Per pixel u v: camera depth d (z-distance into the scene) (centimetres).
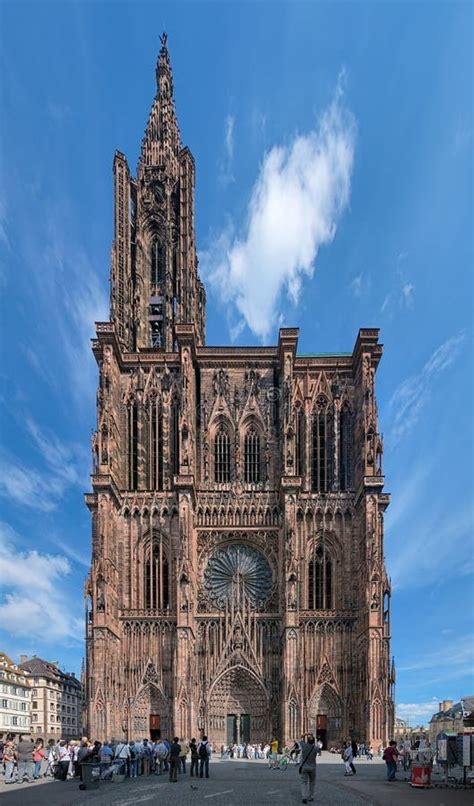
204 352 11206
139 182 12838
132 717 9850
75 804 3656
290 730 9344
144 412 11019
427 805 3503
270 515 10538
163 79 13462
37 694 17762
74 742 6022
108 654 9569
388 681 9356
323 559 10362
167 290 12500
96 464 10125
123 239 12281
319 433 10950
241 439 10925
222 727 9912
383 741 9056
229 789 4478
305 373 11144
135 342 12150
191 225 12794
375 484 9931
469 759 4559
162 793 4228
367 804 3603
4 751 5725
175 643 9781
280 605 10138
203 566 10456
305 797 3628
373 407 10344
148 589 10344
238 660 9981
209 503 10612
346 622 10081
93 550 9731
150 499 10562
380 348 10756
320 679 9900
